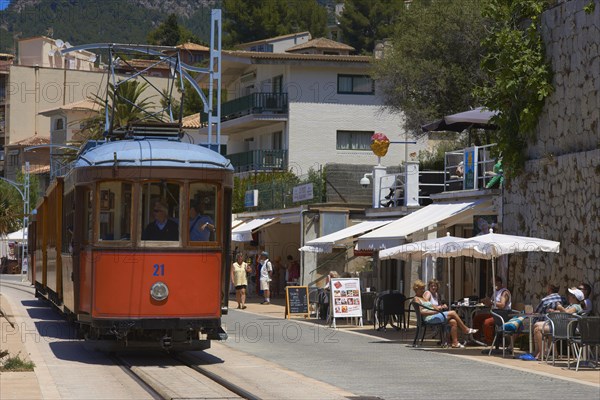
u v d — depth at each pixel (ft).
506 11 108.68
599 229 90.79
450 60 188.96
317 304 135.74
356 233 135.64
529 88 104.99
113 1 446.60
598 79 93.09
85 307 79.00
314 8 409.28
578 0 97.25
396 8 372.38
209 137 174.91
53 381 64.44
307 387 63.10
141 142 80.69
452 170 133.18
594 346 80.02
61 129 401.90
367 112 256.73
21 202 386.52
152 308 75.92
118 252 76.23
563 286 97.71
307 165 254.06
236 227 199.11
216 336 77.97
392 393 61.26
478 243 91.04
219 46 177.47
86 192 79.61
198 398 56.80
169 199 77.15
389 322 121.08
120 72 301.43
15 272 381.40
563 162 98.27
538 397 60.03
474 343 97.66
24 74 453.99
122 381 65.98
